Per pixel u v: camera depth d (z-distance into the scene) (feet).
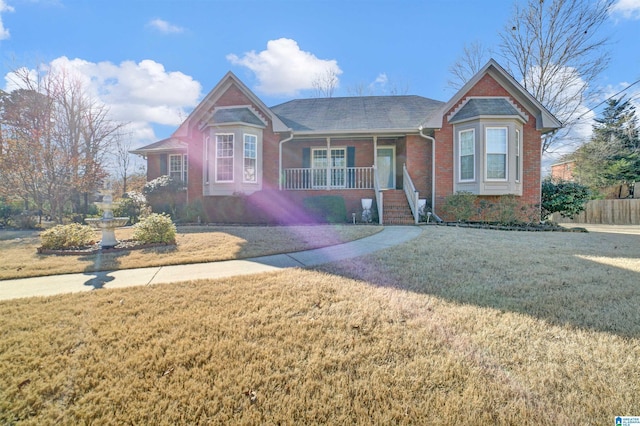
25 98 53.31
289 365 7.86
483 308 11.02
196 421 6.15
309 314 10.69
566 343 8.66
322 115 50.67
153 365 7.82
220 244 24.06
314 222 38.68
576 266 16.79
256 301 11.87
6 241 28.40
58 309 11.39
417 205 38.60
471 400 6.56
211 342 8.88
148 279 15.51
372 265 17.07
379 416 6.21
